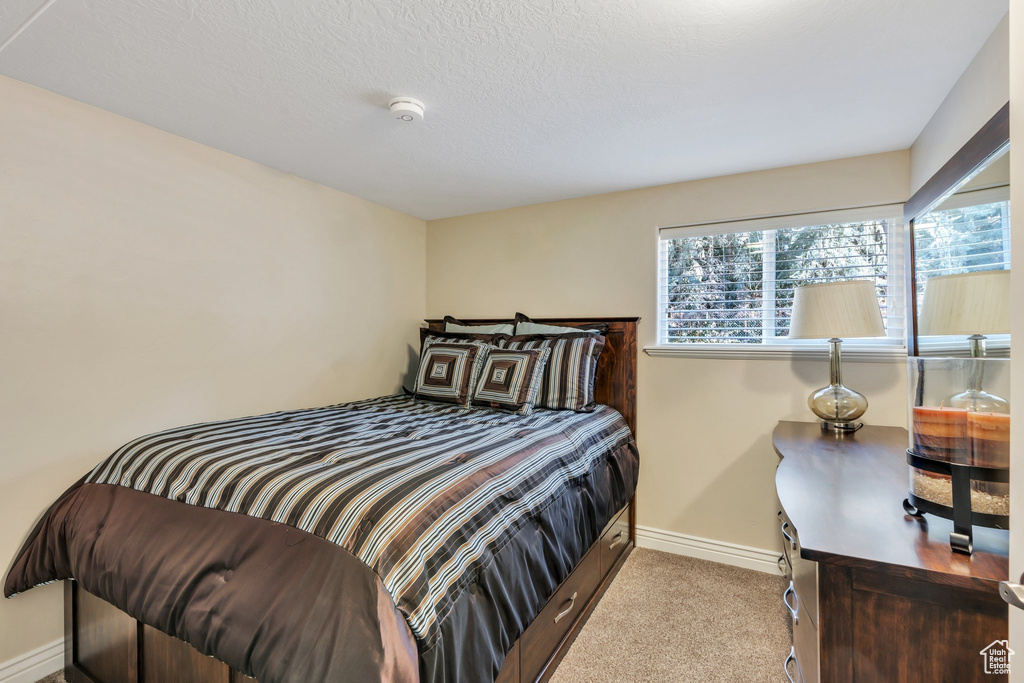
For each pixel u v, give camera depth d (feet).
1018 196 2.29
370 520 3.53
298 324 8.43
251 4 4.03
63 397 5.62
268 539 3.67
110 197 5.98
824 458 5.27
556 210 9.93
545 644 5.26
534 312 10.19
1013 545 2.36
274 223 8.00
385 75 5.17
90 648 5.26
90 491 5.13
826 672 3.05
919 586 2.82
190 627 3.64
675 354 8.73
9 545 5.26
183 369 6.77
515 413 7.80
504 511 4.45
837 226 7.84
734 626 6.48
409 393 9.93
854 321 6.35
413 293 11.19
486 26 4.33
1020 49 2.28
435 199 9.79
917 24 4.28
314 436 5.79
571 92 5.53
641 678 5.49
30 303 5.36
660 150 7.24
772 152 7.32
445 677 3.29
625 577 7.88
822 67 4.99
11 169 5.20
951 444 3.13
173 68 5.01
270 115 6.08
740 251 8.56
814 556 2.98
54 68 5.00
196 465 4.66
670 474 8.86
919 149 6.64
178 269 6.69
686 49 4.68
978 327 4.47
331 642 3.04
